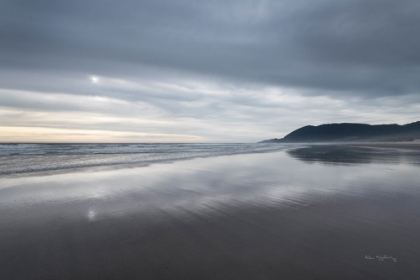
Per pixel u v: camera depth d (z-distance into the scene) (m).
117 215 5.00
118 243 3.69
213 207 5.55
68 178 9.07
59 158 17.53
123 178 9.20
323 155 21.84
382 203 5.59
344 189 7.14
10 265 3.04
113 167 12.37
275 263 3.04
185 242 3.71
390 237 3.74
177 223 4.54
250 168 12.31
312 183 8.15
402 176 9.27
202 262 3.10
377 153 23.38
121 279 2.75
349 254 3.23
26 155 20.39
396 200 5.83
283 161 16.08
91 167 12.28
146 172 10.77
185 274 2.83
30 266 3.03
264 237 3.86
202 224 4.48
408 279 2.64
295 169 11.84
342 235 3.86
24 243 3.67
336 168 12.00
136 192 6.99
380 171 10.64
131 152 26.58
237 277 2.76
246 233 4.04
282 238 3.81
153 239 3.83
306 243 3.60
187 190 7.27
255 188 7.50
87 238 3.87
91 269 2.96
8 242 3.70
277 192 6.93
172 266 3.02
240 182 8.48
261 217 4.82
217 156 21.00
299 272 2.83
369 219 4.55
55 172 10.48
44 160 15.80
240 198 6.32
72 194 6.70
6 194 6.62
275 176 9.70
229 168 12.35
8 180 8.56
